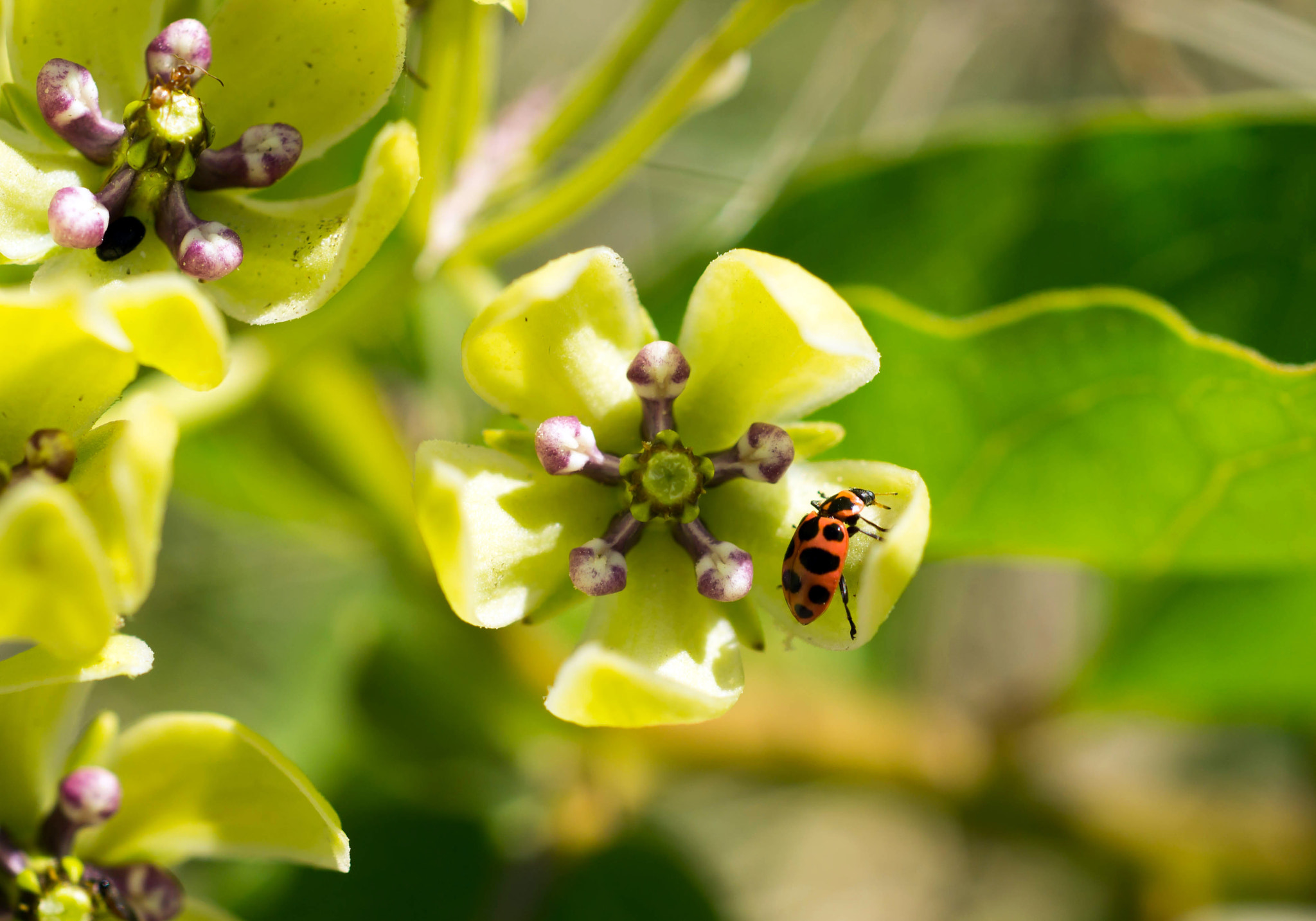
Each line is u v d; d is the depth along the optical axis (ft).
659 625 0.49
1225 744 0.75
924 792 0.61
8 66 0.49
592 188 0.53
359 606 0.63
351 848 0.62
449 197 0.54
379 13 0.49
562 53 0.67
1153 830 0.60
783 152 0.66
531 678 0.60
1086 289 0.56
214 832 0.50
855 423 0.54
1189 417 0.52
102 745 0.50
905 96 0.69
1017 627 0.68
